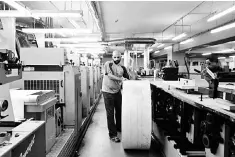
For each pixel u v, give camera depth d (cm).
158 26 994
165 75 454
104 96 379
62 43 983
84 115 466
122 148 339
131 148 311
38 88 305
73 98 314
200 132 229
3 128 138
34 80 304
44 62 297
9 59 126
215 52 1645
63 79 306
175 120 306
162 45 1675
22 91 233
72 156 294
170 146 271
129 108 294
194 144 241
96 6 532
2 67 114
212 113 184
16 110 200
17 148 145
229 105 150
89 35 1030
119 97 395
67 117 316
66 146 257
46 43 745
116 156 308
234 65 755
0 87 147
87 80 481
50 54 297
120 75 387
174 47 1585
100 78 986
